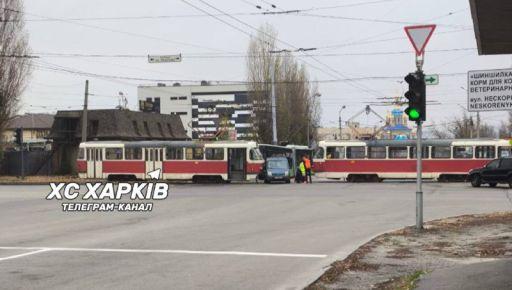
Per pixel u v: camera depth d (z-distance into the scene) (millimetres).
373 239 16422
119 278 11406
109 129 72438
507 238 16328
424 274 11336
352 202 29547
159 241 16766
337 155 53938
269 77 71312
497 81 10969
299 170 52781
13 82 61656
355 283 10844
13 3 60719
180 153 52969
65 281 11125
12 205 29812
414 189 39031
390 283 10836
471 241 15922
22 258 13875
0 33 60375
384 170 52656
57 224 21516
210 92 182000
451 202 28953
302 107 75188
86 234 18562
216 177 52312
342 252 14586
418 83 18297
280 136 72688
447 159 51469
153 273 11930
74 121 73250
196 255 14219
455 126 123750
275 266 12688
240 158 52031
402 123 105000
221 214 24656
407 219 22203
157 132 82375
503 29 11406
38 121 128250
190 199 32344
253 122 71688
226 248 15359
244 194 35812
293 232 18641
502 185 44156
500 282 10156
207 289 10414
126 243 16422
